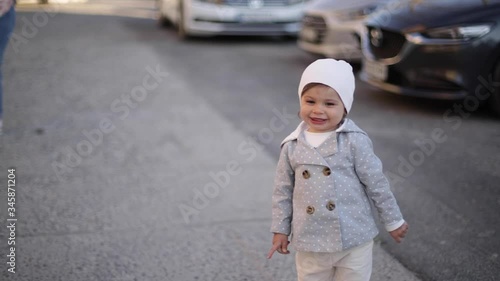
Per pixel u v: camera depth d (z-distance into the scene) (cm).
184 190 436
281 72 841
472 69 585
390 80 634
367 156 233
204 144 538
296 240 240
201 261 336
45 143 534
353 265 239
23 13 1373
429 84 604
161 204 411
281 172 246
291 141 244
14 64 848
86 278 315
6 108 638
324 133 238
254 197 425
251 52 996
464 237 362
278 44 1084
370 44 664
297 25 1077
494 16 585
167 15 1207
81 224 378
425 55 595
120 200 416
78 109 642
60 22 1274
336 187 233
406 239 360
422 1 659
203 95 710
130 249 348
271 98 700
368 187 235
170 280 315
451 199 416
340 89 228
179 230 373
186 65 876
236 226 379
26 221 380
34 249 344
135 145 533
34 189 432
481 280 314
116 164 486
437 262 333
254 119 617
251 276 320
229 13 1051
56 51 950
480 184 441
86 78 780
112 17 1412
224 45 1062
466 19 587
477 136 549
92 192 429
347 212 234
